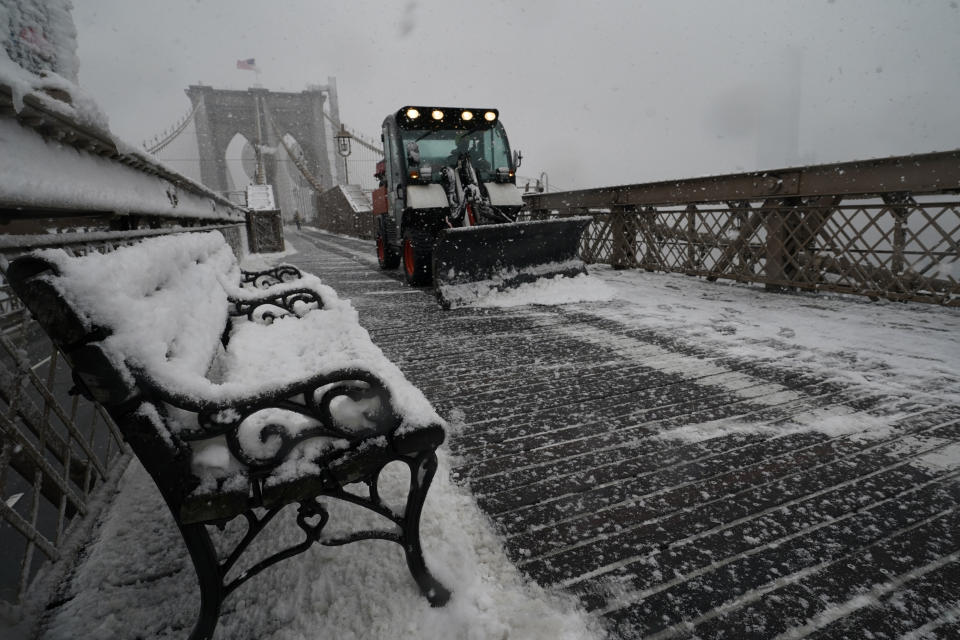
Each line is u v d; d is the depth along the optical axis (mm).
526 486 1718
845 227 4492
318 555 1328
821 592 1202
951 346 3098
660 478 1743
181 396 892
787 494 1618
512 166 6535
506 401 2482
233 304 2488
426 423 1079
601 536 1442
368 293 6047
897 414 2184
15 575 1337
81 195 1522
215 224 7293
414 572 1154
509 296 5086
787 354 3092
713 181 5617
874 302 4402
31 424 1193
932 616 1125
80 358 836
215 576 1011
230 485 953
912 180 3750
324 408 1005
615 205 7328
